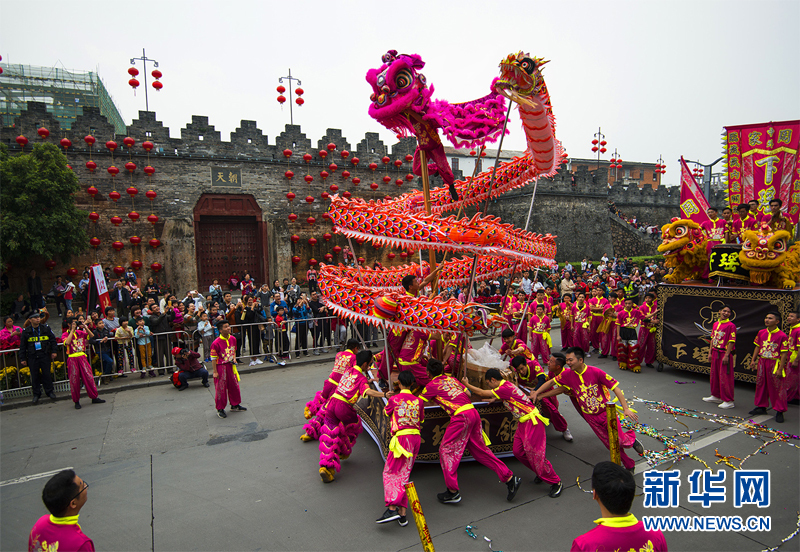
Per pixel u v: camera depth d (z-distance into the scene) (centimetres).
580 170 2898
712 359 770
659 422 682
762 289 839
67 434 679
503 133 526
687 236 944
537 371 654
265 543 411
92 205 1823
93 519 453
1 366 854
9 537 429
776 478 512
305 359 1119
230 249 2114
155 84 1917
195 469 561
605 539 236
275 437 659
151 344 985
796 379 736
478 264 729
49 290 1731
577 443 624
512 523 434
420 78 536
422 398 499
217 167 2047
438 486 509
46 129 1717
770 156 906
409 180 2466
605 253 2945
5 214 1484
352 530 429
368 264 2352
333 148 2267
